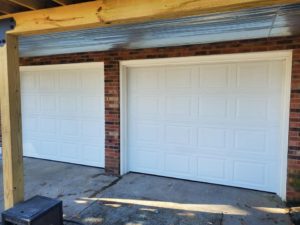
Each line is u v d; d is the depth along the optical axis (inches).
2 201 149.5
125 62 186.5
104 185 173.8
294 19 109.0
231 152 169.5
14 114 117.8
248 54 152.3
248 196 155.6
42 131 236.2
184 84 179.3
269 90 157.1
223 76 167.9
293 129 143.9
